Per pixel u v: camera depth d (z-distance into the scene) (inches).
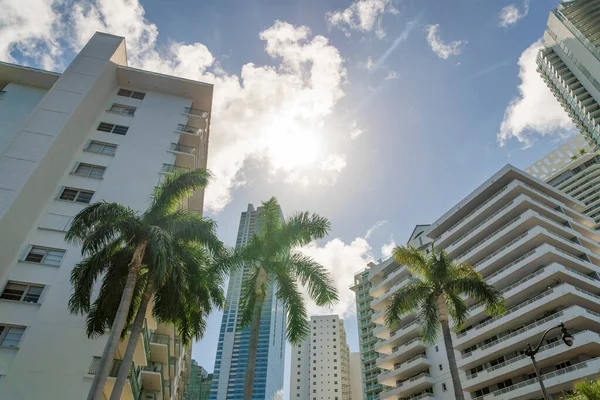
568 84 4387.3
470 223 2239.2
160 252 738.2
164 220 856.9
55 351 950.4
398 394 2246.6
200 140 1563.7
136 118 1535.4
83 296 775.1
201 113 1667.1
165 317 833.5
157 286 797.2
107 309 812.0
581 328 1577.3
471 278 1074.1
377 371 3521.2
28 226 1117.7
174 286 805.2
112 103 1565.0
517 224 1936.5
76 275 802.8
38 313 1000.9
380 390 3415.4
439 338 2149.4
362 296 4156.0
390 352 2527.1
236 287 7421.3
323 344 5369.1
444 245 2349.9
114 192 1288.1
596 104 4028.1
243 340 6860.2
